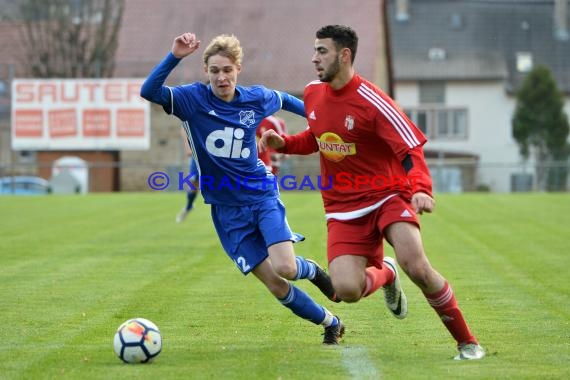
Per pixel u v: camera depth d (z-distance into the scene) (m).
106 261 29.97
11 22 98.81
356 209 15.72
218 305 21.70
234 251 17.05
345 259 15.62
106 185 87.12
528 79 114.81
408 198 15.56
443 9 141.88
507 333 18.08
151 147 87.19
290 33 91.69
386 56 103.25
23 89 74.75
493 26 139.75
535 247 33.53
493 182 111.75
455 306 15.41
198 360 15.38
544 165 73.31
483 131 131.62
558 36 139.25
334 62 15.38
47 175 89.12
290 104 17.88
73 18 102.00
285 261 16.19
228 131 16.94
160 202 55.97
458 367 14.63
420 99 133.50
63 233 38.59
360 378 13.79
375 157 15.69
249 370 14.48
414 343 17.11
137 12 93.12
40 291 23.95
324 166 16.20
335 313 20.53
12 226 41.62
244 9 93.44
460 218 45.03
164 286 24.75
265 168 17.42
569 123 117.81
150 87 16.44
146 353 15.08
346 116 15.49
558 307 21.31
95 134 74.88
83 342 17.27
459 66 133.25
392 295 16.83
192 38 16.53
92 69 88.62
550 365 14.81
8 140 91.94
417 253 15.03
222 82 16.73
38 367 14.84
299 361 15.23
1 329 18.75
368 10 93.12
